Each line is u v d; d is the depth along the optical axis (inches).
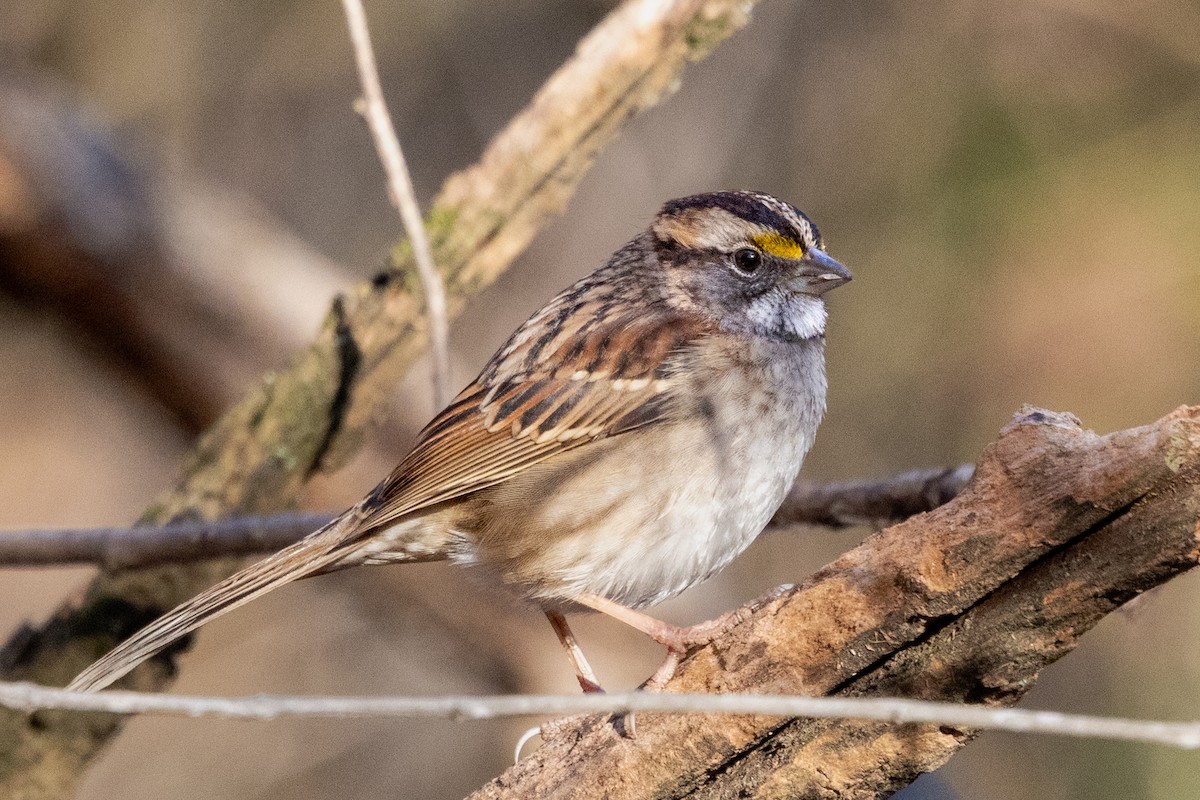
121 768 478.0
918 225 511.8
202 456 344.2
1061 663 474.6
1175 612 471.2
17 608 520.7
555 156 333.7
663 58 328.8
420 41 540.7
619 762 216.4
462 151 542.3
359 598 490.9
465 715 174.6
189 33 527.8
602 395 281.6
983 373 504.7
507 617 475.8
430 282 308.2
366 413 346.0
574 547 277.1
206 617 271.0
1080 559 193.9
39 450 529.3
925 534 200.8
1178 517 188.4
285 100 539.2
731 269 296.5
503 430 283.1
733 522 282.5
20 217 445.7
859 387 514.6
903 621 202.5
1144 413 490.9
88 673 261.4
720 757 212.1
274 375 344.2
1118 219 494.6
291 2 534.3
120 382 502.9
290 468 345.1
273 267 488.7
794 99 535.2
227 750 486.3
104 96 517.0
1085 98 502.3
